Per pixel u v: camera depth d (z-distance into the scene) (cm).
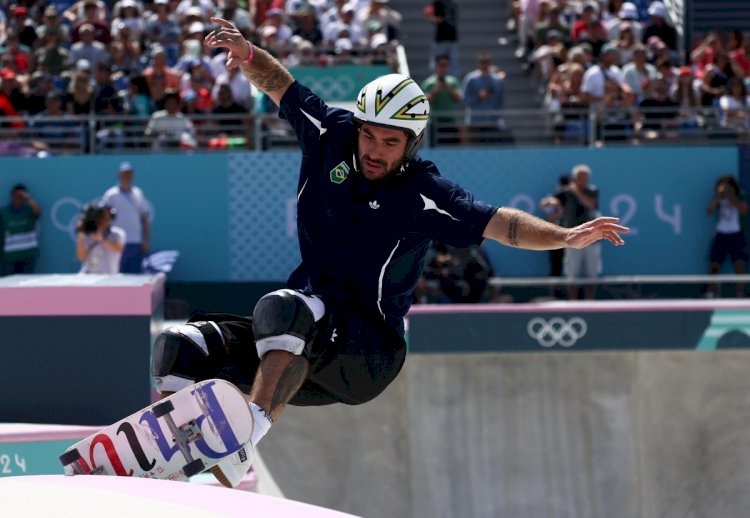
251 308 2700
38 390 1395
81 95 2681
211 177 2686
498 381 2022
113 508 527
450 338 1944
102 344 1397
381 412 2025
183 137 2691
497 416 2019
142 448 606
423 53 3183
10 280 1480
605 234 598
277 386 612
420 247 657
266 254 2702
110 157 2662
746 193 2717
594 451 2017
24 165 2655
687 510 2016
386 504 2002
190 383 660
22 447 1276
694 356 2031
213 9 2981
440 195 630
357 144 645
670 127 2742
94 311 1398
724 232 2666
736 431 2028
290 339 614
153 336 1432
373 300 659
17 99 2683
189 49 2781
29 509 523
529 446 2016
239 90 2722
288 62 2770
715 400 2027
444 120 2745
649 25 3116
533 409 2019
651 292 2720
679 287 2722
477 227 626
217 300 2703
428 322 1944
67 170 2658
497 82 2789
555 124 2636
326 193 649
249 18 2933
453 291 2264
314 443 2017
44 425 1355
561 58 2930
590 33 2981
